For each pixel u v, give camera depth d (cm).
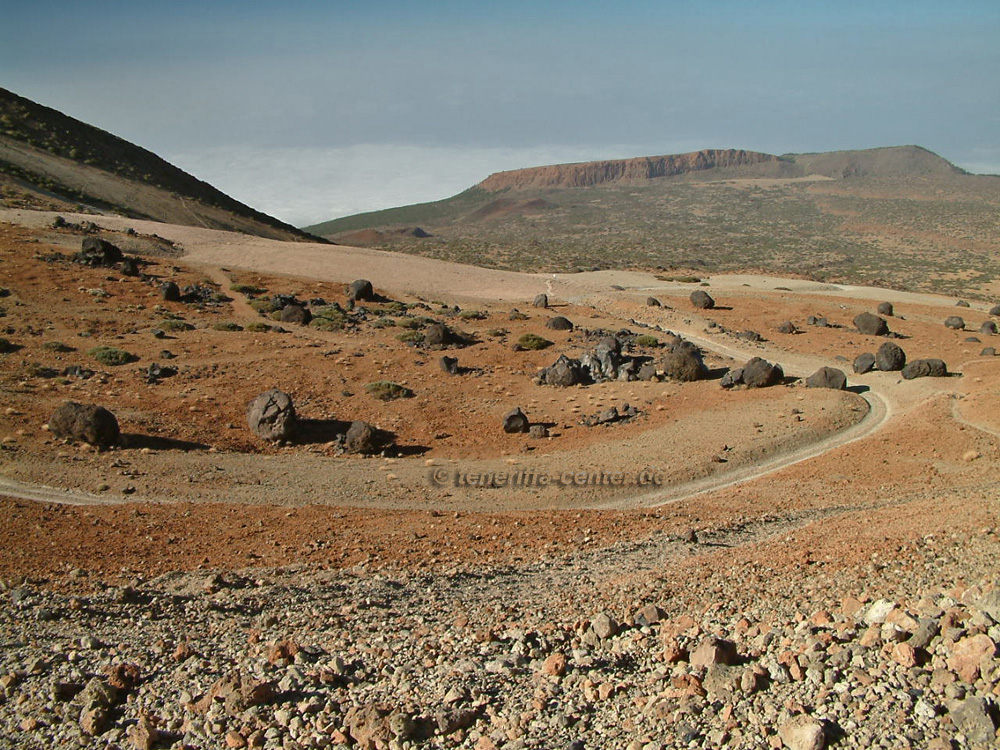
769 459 4016
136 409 4478
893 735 730
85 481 3322
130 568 2241
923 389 5216
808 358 6869
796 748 745
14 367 5112
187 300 7438
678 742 806
